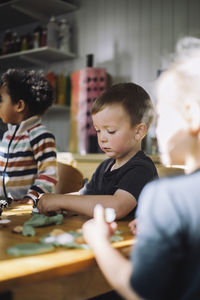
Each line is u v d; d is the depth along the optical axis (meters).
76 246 0.62
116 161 1.20
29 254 0.58
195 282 0.46
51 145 1.73
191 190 0.48
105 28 3.40
